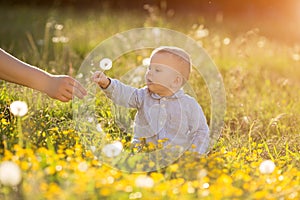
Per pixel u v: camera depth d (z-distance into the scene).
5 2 15.56
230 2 15.33
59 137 3.95
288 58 9.57
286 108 5.79
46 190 2.87
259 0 14.77
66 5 15.72
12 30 10.43
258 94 6.50
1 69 3.75
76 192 2.72
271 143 4.41
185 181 3.31
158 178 3.06
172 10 14.20
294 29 12.96
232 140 4.41
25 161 3.12
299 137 4.58
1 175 2.80
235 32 9.43
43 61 6.79
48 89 3.78
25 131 3.72
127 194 2.93
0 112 4.42
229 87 6.09
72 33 9.92
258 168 3.52
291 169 3.69
